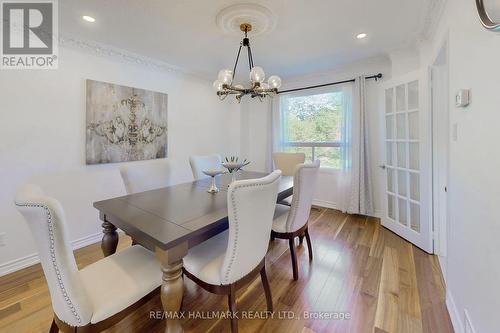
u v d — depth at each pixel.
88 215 2.71
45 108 2.35
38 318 1.59
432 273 2.07
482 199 1.10
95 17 2.10
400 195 2.88
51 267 0.96
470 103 1.24
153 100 3.26
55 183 2.44
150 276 1.31
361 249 2.54
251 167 4.88
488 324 1.03
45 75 2.34
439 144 2.36
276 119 4.42
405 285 1.91
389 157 3.04
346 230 3.06
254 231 1.36
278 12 2.05
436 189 2.38
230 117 4.61
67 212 2.54
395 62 3.02
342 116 3.72
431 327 1.49
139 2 1.88
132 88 3.02
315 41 2.65
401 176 2.88
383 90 3.03
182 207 1.65
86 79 2.62
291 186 2.31
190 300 1.79
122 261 1.44
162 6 1.94
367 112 3.50
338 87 3.76
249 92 2.21
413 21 2.23
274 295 1.82
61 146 2.47
